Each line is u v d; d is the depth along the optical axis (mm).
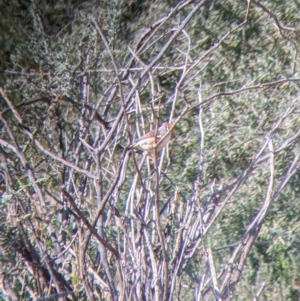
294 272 11594
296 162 8812
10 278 8086
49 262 7766
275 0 14961
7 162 8977
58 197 9438
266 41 14664
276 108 13281
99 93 11078
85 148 9344
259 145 12273
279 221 11930
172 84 13695
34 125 9570
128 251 7895
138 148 8883
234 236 11281
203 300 8344
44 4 16172
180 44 14930
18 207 8273
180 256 7832
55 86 9586
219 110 13586
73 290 7875
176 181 11625
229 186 8734
